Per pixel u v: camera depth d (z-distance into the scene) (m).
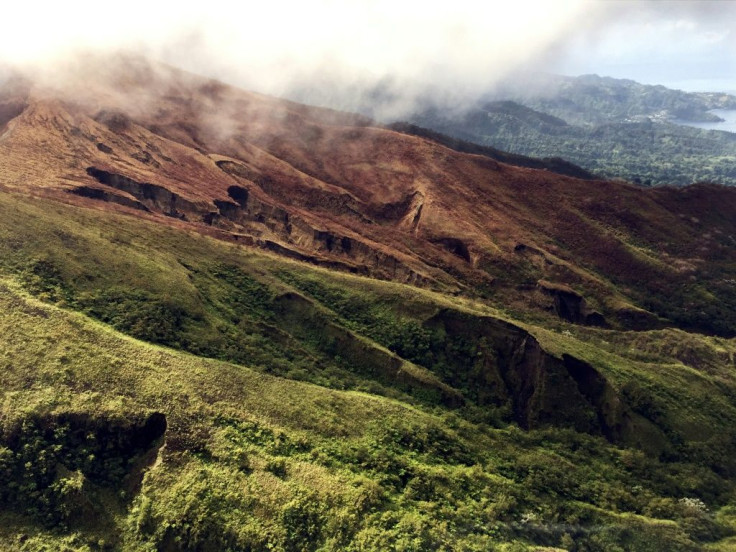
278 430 41.22
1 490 34.06
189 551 32.69
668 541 41.56
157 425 38.22
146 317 50.50
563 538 39.47
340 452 41.19
